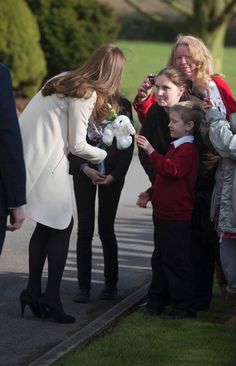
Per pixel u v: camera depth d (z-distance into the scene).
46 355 13.68
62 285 18.33
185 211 15.41
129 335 14.66
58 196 15.13
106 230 17.17
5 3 47.31
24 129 15.19
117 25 53.75
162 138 15.90
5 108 11.54
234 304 16.61
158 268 15.91
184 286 15.62
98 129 16.55
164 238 15.49
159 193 15.45
